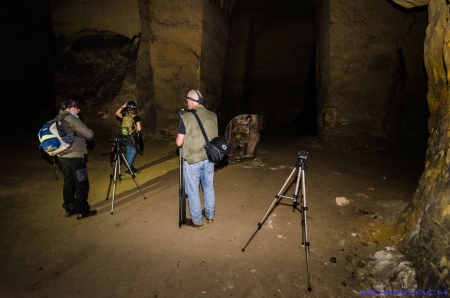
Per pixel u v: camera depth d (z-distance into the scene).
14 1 11.20
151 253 3.32
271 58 15.64
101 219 4.12
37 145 9.09
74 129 3.70
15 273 2.93
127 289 2.75
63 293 2.68
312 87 14.89
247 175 6.38
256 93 16.16
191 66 9.59
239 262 3.18
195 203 3.67
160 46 9.51
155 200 4.82
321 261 3.22
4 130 10.79
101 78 9.42
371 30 8.53
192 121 3.39
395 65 8.66
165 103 10.05
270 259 3.25
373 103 9.03
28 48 11.88
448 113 3.15
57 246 3.43
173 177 6.04
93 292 2.70
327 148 9.66
